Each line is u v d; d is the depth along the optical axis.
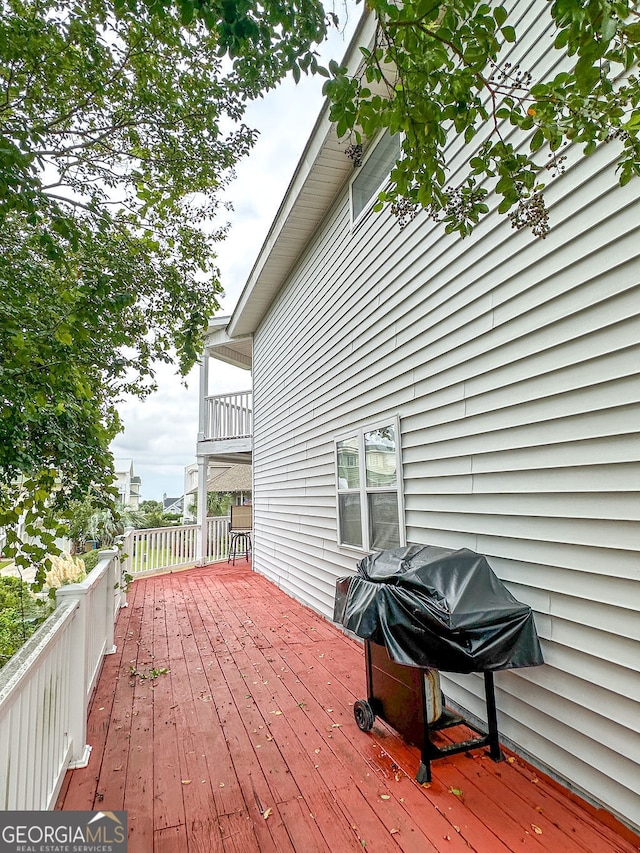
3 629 3.05
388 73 3.83
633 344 1.96
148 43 2.71
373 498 4.41
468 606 2.20
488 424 2.84
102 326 2.82
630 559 1.94
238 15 1.25
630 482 1.95
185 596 6.94
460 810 2.12
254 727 2.96
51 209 2.02
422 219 3.61
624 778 1.93
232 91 2.91
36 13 2.27
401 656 2.19
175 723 3.04
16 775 1.61
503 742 2.63
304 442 6.54
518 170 1.61
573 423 2.24
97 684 3.70
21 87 2.40
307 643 4.68
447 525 3.24
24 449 2.09
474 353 2.98
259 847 1.94
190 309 3.56
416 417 3.67
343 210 5.20
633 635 1.91
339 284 5.30
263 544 8.87
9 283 2.15
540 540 2.42
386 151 4.24
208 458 11.68
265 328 9.04
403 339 3.87
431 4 1.23
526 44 2.52
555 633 2.30
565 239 2.30
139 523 13.86
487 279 2.87
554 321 2.36
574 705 2.18
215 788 2.34
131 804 2.23
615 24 1.07
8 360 1.86
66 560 3.85
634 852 1.84
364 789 2.30
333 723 2.99
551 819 2.04
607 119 1.47
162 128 3.02
